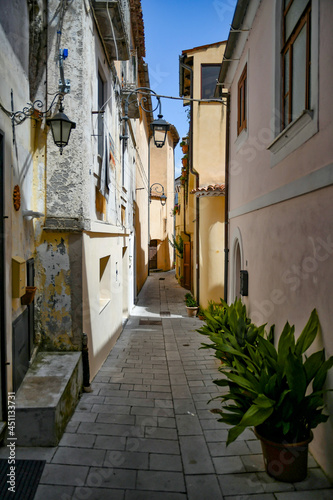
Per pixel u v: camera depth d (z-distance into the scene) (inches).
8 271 144.0
